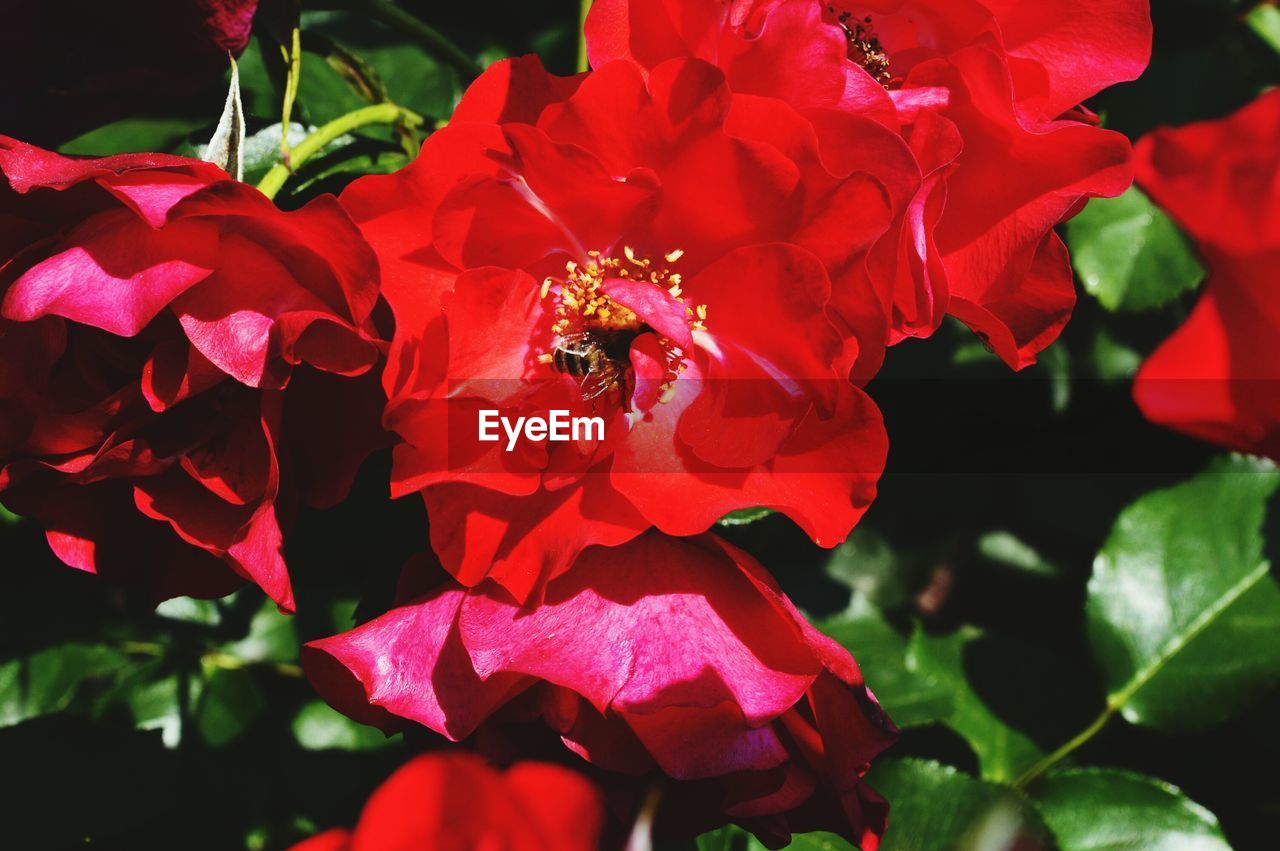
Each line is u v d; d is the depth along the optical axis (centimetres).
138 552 37
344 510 41
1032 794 44
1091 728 44
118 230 35
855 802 37
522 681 35
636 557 36
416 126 42
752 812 36
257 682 47
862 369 35
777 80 36
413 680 35
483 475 35
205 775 43
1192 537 45
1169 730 44
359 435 36
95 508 37
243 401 36
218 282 35
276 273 35
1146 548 45
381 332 36
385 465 41
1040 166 37
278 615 47
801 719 36
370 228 35
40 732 42
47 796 42
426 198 35
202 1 38
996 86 36
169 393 35
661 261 37
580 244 36
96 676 47
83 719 42
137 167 34
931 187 36
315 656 36
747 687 35
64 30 38
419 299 35
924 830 42
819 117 35
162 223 34
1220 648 44
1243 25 47
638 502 35
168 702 46
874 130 35
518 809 30
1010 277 37
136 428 36
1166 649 45
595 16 36
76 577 47
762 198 35
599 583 35
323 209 34
